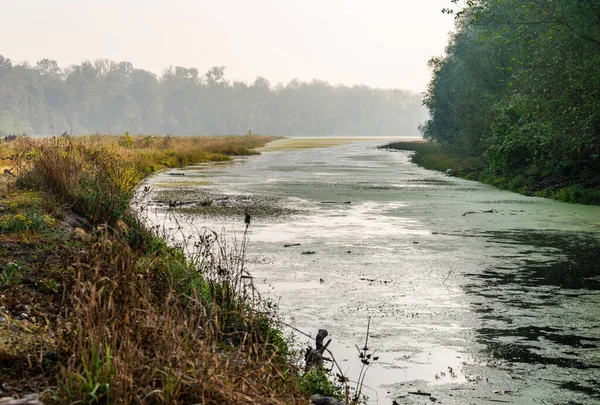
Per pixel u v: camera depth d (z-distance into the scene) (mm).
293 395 5047
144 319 5109
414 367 6555
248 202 20672
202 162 45406
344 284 9797
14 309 6215
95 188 13008
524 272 10734
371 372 6430
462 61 44438
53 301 6555
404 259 11711
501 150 28438
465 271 10766
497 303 8859
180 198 21438
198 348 4824
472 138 37906
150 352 4738
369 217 17406
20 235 9617
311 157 56719
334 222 16375
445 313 8359
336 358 6785
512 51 31141
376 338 7410
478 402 5723
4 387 4438
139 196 21078
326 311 8398
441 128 54781
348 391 5887
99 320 4691
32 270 7688
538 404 5688
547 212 18562
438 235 14414
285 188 25812
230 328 6859
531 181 25500
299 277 10195
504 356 6871
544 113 22656
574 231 15055
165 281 7309
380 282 9953
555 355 6875
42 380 4582
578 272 10688
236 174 33688
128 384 4145
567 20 21203
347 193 24016
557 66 21828
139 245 10570
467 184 28672
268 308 8227
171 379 4281
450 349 7062
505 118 28188
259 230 14906
